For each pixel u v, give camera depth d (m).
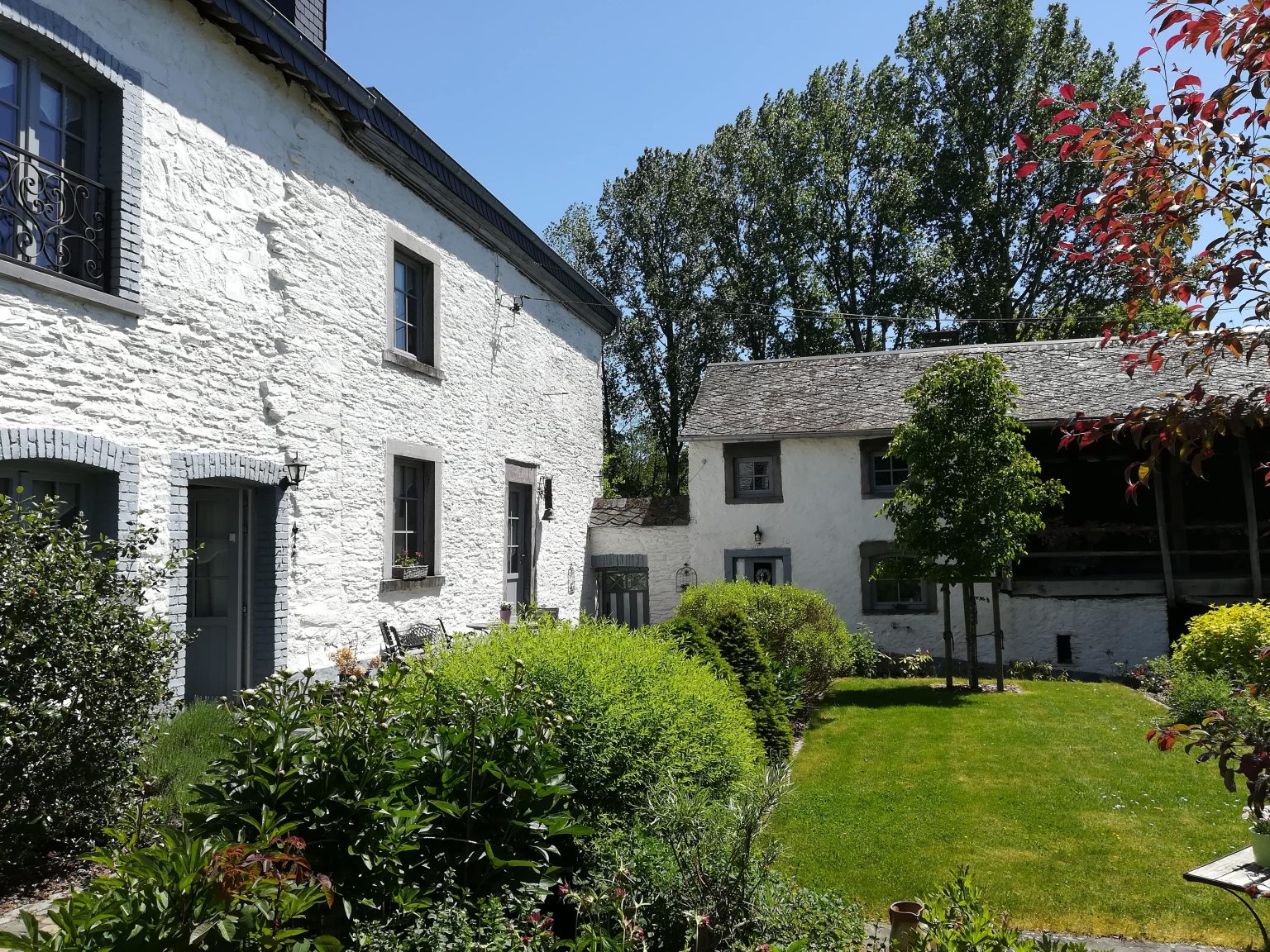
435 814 3.60
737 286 29.56
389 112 9.46
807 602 11.05
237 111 7.66
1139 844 5.88
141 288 6.51
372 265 9.66
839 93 30.06
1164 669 12.38
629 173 30.42
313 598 8.48
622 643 5.43
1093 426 2.84
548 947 3.21
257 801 3.35
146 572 5.08
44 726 4.05
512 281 13.33
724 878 3.62
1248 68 2.52
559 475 15.24
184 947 2.40
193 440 7.01
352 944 3.18
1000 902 4.96
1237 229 2.73
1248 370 15.11
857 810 6.65
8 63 5.76
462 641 5.31
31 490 5.77
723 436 17.00
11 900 4.07
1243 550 14.90
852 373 18.75
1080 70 27.14
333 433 8.87
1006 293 27.25
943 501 12.38
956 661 16.05
